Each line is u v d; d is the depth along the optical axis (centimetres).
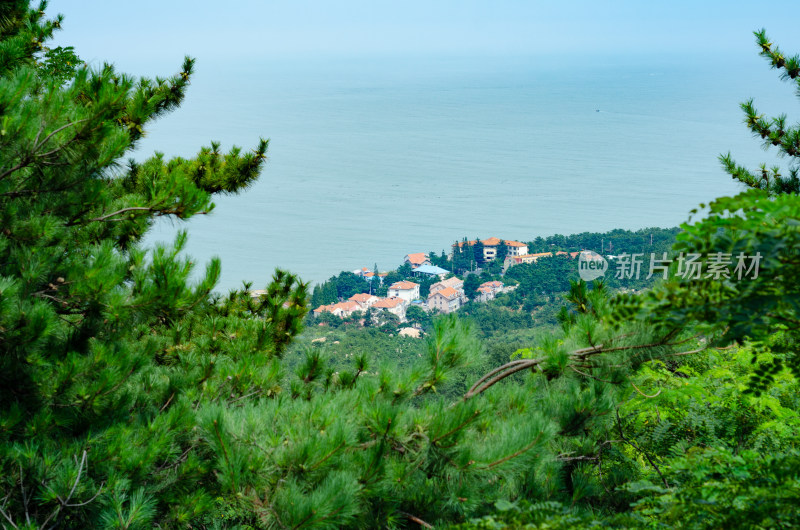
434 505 384
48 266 480
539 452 362
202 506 428
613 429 459
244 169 802
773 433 394
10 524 378
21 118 451
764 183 764
